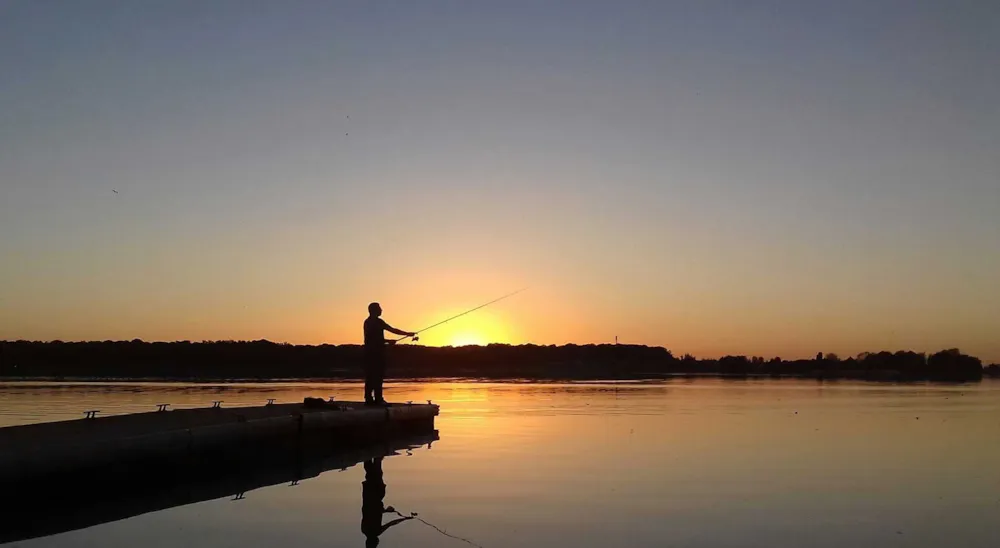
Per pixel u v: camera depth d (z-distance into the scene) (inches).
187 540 326.6
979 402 1226.6
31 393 1263.5
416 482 463.8
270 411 629.0
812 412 994.7
